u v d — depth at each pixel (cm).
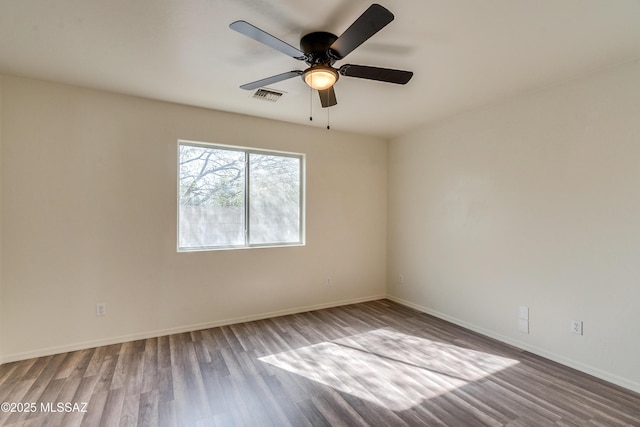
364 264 441
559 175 263
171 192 317
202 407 199
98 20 182
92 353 272
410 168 420
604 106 237
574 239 253
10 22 183
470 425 183
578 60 225
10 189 256
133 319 301
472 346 292
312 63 201
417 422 186
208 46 211
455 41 203
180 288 322
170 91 288
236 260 351
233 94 295
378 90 283
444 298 369
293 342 299
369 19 150
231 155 358
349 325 346
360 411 196
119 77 259
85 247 281
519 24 184
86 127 281
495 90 281
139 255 303
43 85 267
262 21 185
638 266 220
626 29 187
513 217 297
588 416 192
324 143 407
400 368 250
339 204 420
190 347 285
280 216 387
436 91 285
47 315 268
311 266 399
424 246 397
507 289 301
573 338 253
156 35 198
